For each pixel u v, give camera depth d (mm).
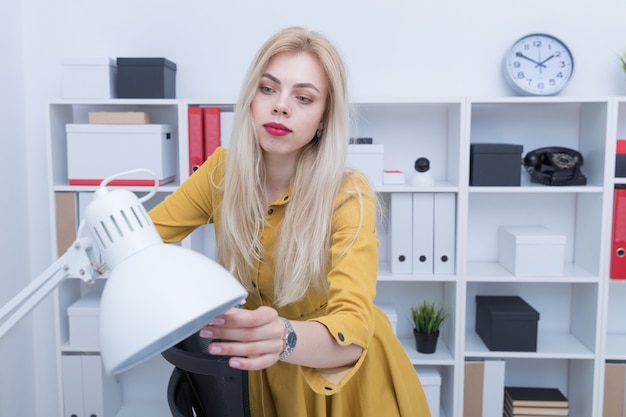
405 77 2744
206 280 553
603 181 2504
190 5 2730
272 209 1201
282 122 1021
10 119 2611
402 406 1308
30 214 2799
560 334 2881
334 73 1058
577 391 2795
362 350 873
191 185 1303
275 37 1043
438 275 2582
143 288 540
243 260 1225
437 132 2801
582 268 2734
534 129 2795
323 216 1121
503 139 2803
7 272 2586
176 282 542
